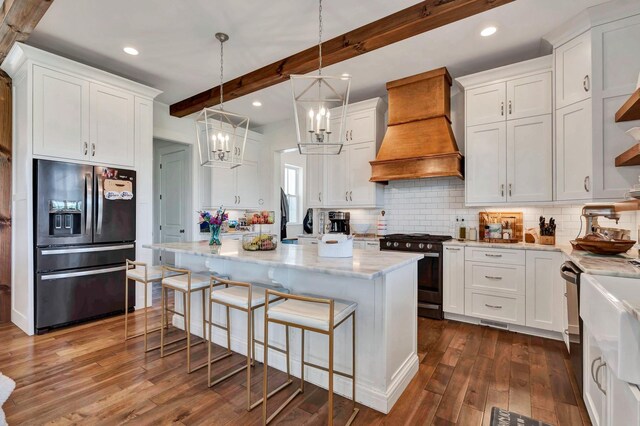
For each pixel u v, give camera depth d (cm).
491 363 251
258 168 583
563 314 284
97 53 329
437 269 357
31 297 301
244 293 217
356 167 448
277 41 308
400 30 269
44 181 302
